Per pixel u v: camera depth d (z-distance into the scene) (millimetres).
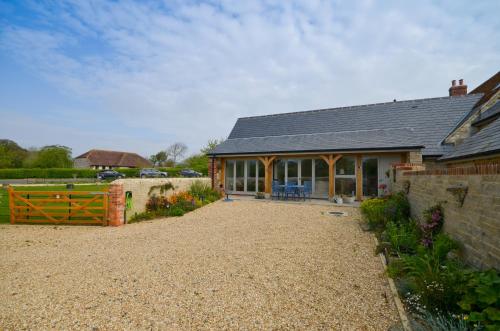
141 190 10102
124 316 3225
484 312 2463
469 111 14695
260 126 20578
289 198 14977
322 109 19469
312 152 14445
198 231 7777
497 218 2953
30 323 3088
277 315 3230
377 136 14273
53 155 49094
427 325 2861
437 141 13688
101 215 8891
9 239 7070
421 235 5406
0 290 3951
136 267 4879
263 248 6027
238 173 17656
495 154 5176
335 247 6012
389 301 3514
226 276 4441
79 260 5293
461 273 3092
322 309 3354
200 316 3219
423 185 6133
